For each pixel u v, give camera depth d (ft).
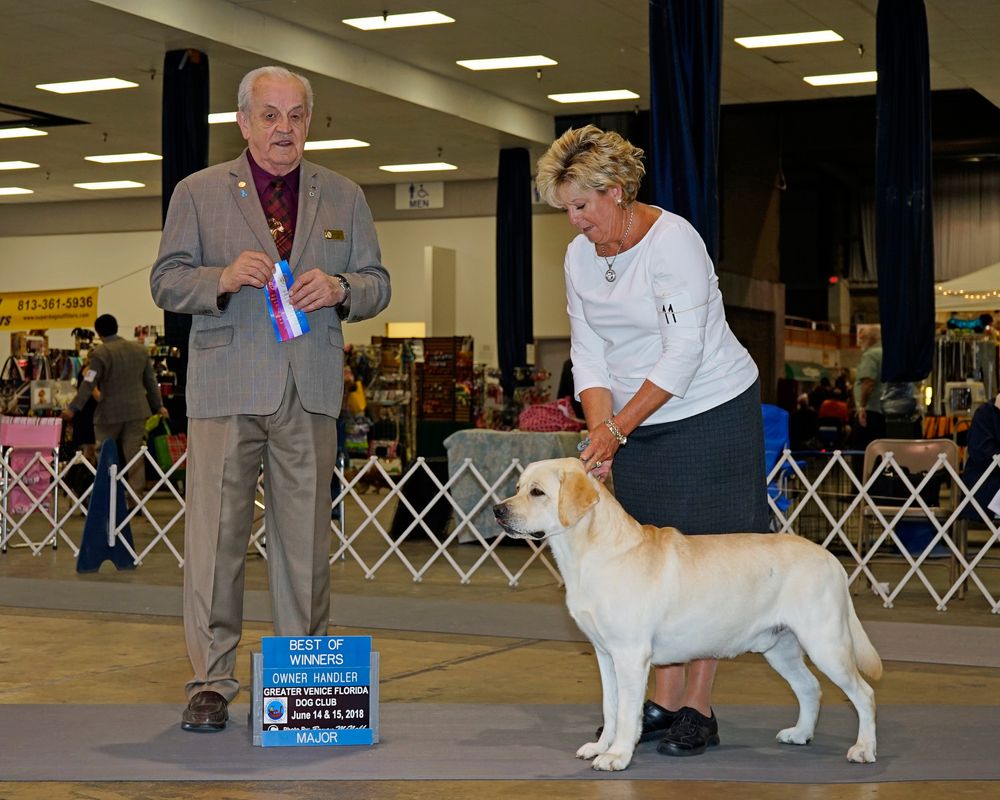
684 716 11.48
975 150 74.18
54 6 37.35
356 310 12.24
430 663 16.01
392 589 23.72
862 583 23.48
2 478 29.43
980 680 15.08
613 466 12.34
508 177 58.54
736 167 56.54
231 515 12.22
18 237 79.20
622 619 10.50
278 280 11.78
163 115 42.32
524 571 26.07
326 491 12.49
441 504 31.73
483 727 12.32
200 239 12.30
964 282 43.42
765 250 59.98
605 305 11.68
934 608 21.57
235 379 12.08
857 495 25.00
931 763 10.93
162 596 21.99
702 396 11.75
